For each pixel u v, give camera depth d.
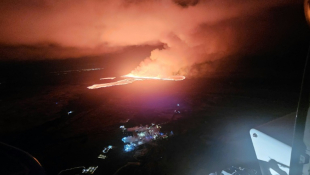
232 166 3.68
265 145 1.57
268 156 1.57
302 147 1.04
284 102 7.62
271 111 6.80
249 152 4.35
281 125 1.61
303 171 1.07
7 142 5.83
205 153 4.50
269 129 1.59
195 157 4.39
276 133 1.52
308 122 1.00
